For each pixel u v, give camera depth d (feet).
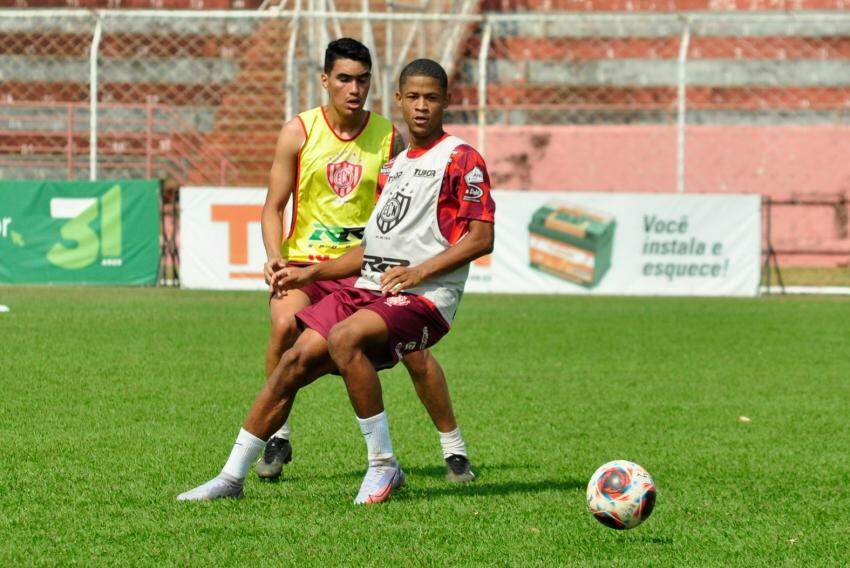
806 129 274.98
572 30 291.58
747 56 293.23
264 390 60.95
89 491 62.54
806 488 66.39
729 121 283.59
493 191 201.26
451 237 62.44
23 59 278.26
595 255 200.34
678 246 200.34
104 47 279.90
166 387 100.94
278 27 270.26
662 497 63.36
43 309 163.84
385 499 61.00
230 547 51.21
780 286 209.36
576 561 49.85
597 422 88.33
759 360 124.98
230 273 200.75
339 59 69.31
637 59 289.12
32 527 54.65
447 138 62.95
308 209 73.15
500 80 283.79
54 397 94.79
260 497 62.03
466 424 87.10
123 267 202.59
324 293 70.90
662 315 169.99
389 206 63.05
